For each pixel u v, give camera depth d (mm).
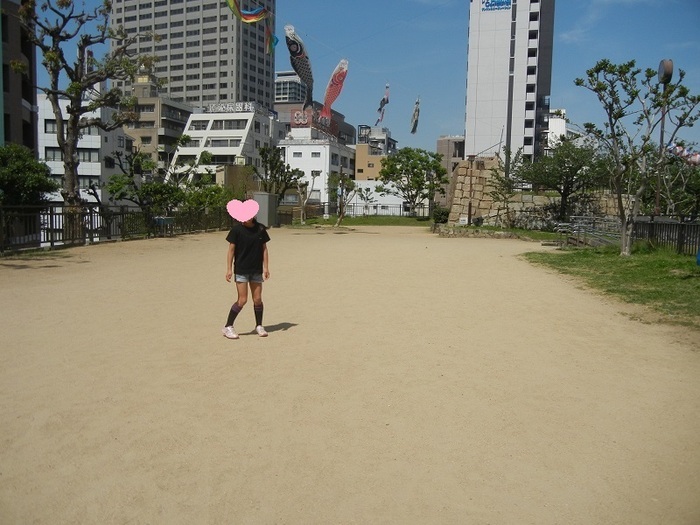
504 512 3271
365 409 4781
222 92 119250
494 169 40312
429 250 21828
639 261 15219
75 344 6676
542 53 70562
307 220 59688
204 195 34688
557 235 32250
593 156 36969
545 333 7691
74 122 22219
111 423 4383
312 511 3250
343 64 87812
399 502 3359
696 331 7777
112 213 22719
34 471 3631
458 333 7648
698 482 3627
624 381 5633
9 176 23422
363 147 88000
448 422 4531
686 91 16234
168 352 6430
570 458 3938
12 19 30953
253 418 4543
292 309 9227
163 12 122500
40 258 15875
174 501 3318
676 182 28609
